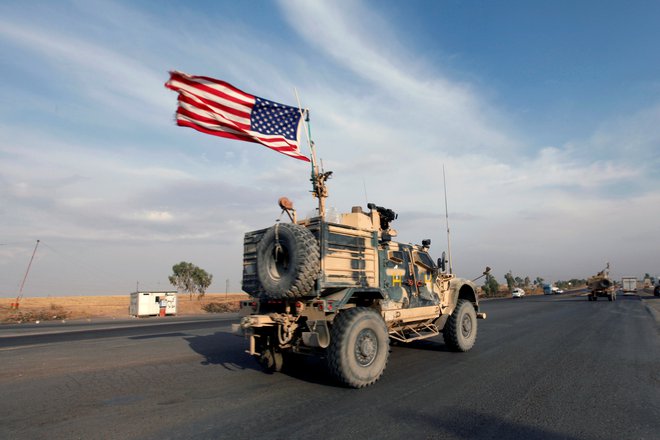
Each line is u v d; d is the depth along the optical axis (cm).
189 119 718
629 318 1822
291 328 666
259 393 595
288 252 633
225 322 2170
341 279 668
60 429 455
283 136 812
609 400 546
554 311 2353
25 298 7000
